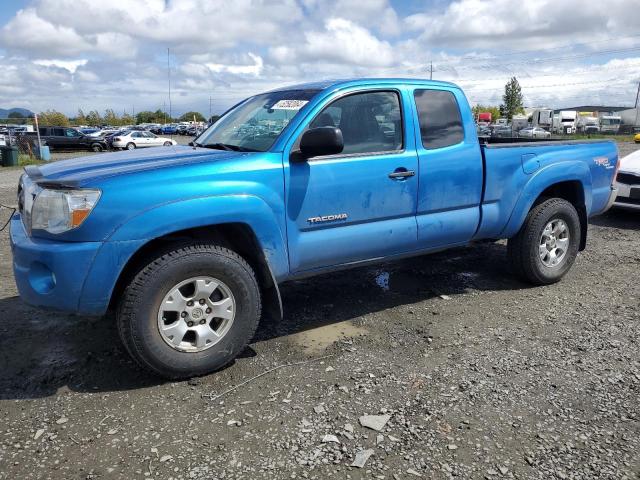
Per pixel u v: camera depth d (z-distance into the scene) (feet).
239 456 8.88
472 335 13.62
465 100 15.16
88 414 10.09
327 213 12.69
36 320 14.51
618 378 11.35
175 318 11.25
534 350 12.73
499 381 11.25
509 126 217.15
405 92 14.01
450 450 9.01
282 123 12.76
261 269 12.28
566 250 17.70
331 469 8.56
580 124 231.09
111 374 11.61
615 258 21.12
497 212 15.88
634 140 154.71
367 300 16.24
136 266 11.09
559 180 16.98
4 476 8.37
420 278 18.37
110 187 10.28
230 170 11.39
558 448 9.05
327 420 9.87
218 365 11.59
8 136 104.32
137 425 9.74
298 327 14.23
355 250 13.39
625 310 15.31
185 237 11.51
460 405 10.34
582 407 10.27
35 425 9.73
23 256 10.61
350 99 13.25
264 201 11.67
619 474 8.41
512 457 8.83
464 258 20.88
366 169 13.08
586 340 13.26
